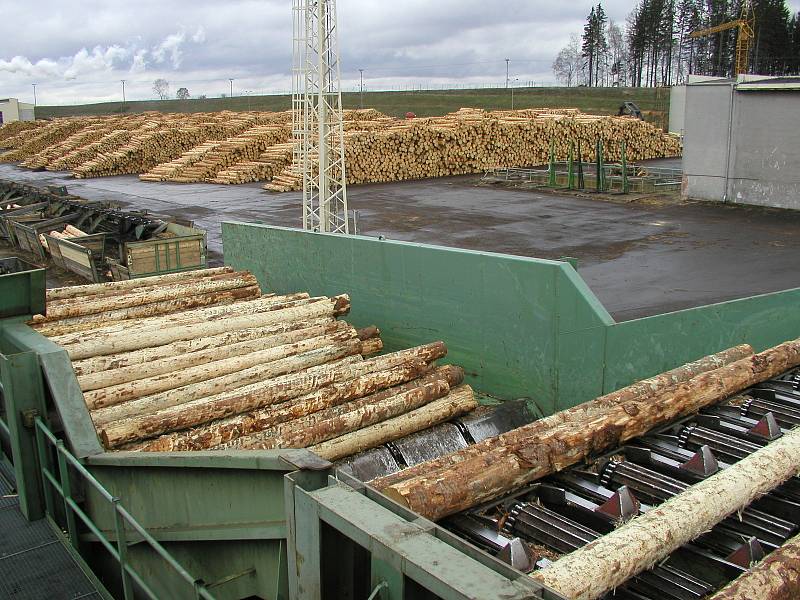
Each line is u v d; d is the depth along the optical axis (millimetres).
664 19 103438
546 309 7012
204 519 4156
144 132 53719
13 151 65688
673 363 7066
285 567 3787
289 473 3211
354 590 3172
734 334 7414
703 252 19172
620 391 5934
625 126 43094
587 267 17938
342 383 6629
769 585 3416
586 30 120125
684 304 14336
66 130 65812
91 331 7500
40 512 5652
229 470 3889
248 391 6500
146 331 7438
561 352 6957
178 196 35625
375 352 8430
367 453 6281
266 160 41688
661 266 17750
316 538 3037
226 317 8062
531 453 4762
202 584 3279
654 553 3691
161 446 5629
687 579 3883
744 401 6305
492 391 7727
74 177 48344
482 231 23250
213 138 51344
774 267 17281
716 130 27391
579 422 5277
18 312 6164
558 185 33094
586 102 89938
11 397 5316
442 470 4570
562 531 4289
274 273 10531
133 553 4969
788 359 6523
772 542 4285
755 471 4367
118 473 4832
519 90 113875
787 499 4766
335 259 9297
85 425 5145
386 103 106000
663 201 28469
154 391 6586
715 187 27812
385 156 37031
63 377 5281
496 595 2336
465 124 40000
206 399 6496
